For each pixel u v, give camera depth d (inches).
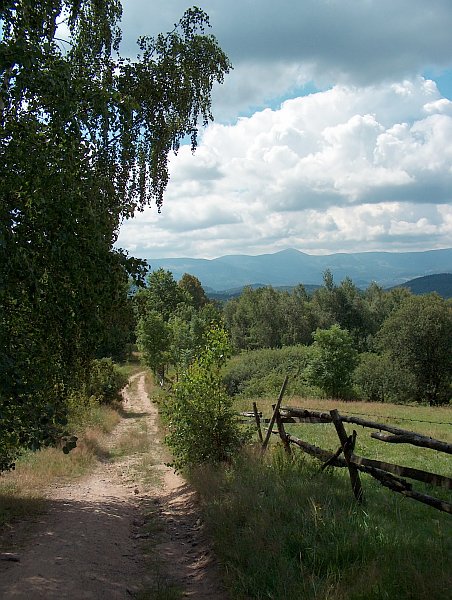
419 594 161.3
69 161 248.4
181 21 531.2
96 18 441.1
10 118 246.1
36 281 240.2
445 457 474.3
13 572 207.8
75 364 318.3
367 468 266.5
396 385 1948.8
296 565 194.1
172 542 270.4
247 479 318.0
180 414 434.9
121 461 642.2
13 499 361.4
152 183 529.0
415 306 2127.2
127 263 283.6
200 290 4515.3
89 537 277.1
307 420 350.3
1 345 245.6
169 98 504.7
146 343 1807.3
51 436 246.5
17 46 218.7
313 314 3681.1
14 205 240.5
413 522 252.7
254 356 2149.4
